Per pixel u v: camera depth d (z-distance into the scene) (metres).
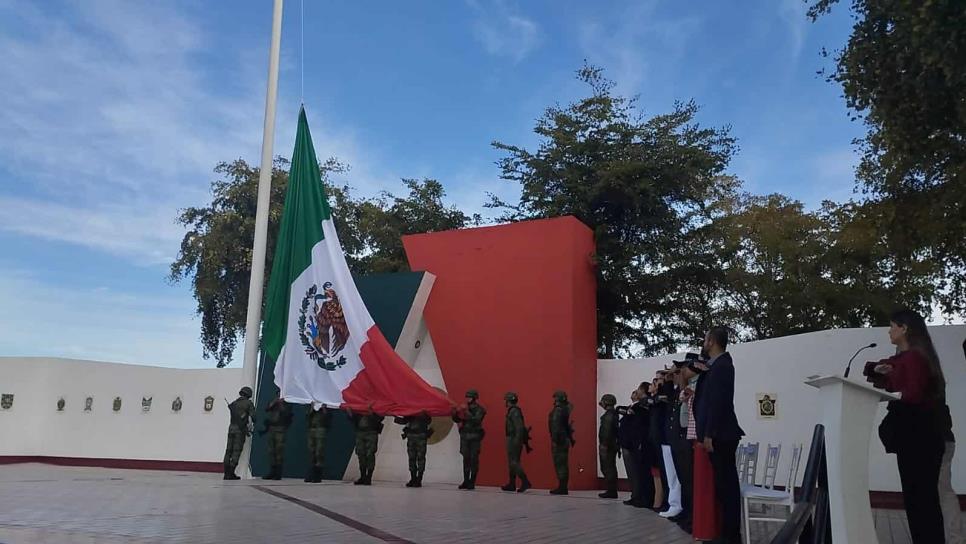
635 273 24.05
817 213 26.67
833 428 4.43
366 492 13.31
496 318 17.42
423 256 18.67
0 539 7.55
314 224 17.80
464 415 15.63
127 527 7.84
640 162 23.42
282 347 17.38
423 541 7.37
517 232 17.70
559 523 9.11
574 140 25.17
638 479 11.54
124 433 21.39
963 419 12.45
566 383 16.31
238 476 16.22
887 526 9.83
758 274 27.17
